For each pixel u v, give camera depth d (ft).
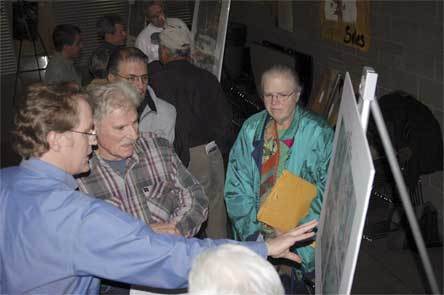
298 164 9.52
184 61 12.19
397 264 14.46
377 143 14.79
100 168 7.98
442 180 15.29
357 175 5.20
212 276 4.15
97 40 33.22
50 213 5.70
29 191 5.84
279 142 9.63
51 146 5.84
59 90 5.90
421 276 13.94
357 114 5.49
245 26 27.14
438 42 15.06
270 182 9.71
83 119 5.92
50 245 5.69
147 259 5.79
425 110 14.24
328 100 20.31
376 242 15.34
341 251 5.79
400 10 16.53
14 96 28.48
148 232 5.90
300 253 10.05
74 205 5.74
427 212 15.02
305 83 22.31
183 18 34.76
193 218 8.38
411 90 16.53
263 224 9.89
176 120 11.78
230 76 26.05
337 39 20.36
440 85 15.19
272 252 6.29
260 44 25.05
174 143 11.67
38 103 5.76
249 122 9.97
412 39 16.15
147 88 10.46
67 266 5.73
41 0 31.81
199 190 8.68
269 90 9.21
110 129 7.54
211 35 16.72
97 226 5.69
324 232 7.46
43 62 32.58
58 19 32.50
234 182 10.00
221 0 16.15
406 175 14.07
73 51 18.74
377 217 15.43
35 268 5.76
